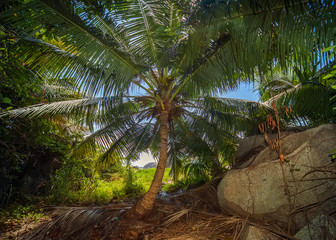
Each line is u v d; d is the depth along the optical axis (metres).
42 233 3.34
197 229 3.04
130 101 5.13
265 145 4.15
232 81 3.49
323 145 2.75
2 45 3.18
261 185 2.94
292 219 2.62
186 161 7.26
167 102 4.51
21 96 4.66
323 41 2.17
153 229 3.24
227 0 2.41
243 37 2.58
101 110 4.85
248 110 4.92
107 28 3.33
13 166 5.40
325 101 3.85
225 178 3.32
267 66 3.32
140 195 6.34
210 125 5.71
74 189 6.26
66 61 3.47
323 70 3.81
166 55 3.32
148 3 3.25
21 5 2.81
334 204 2.48
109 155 6.29
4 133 4.36
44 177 6.52
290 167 2.80
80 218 3.58
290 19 2.29
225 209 3.30
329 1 2.03
